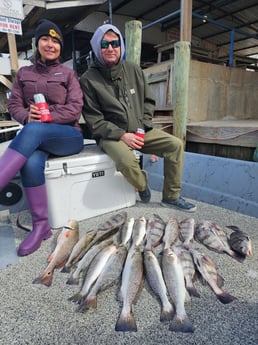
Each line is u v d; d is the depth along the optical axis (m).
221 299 1.06
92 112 1.82
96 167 1.75
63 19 5.44
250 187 1.95
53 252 1.31
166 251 1.28
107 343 0.87
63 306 1.04
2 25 3.33
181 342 0.87
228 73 4.19
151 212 1.96
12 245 1.49
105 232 1.54
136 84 1.91
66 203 1.68
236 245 1.39
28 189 1.43
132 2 5.98
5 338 0.89
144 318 0.98
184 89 2.76
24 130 1.40
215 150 2.97
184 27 2.71
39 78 1.66
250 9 6.00
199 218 1.85
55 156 1.70
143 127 1.94
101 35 1.67
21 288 1.14
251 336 0.89
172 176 1.94
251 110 4.77
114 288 1.15
